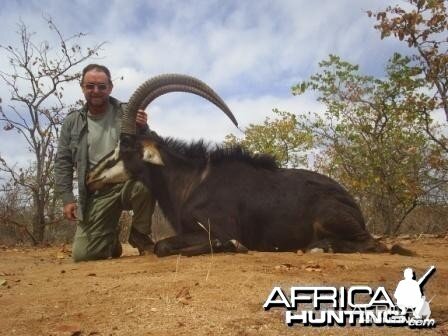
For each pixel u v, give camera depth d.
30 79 4.36
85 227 2.62
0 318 1.42
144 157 2.53
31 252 3.39
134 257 2.54
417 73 4.45
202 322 1.31
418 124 4.65
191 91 2.61
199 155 2.63
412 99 4.38
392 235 4.39
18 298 1.62
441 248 2.98
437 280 1.78
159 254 2.38
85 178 2.60
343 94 4.93
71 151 2.64
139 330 1.27
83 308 1.46
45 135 4.38
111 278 1.85
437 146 4.70
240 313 1.37
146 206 2.61
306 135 5.36
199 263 2.00
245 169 2.58
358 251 2.49
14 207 4.65
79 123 2.62
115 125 2.65
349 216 2.50
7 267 2.45
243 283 1.63
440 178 4.70
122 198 2.58
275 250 2.54
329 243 2.48
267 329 1.27
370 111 4.84
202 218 2.45
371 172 4.74
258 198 2.51
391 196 4.67
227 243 2.39
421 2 3.98
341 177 4.92
